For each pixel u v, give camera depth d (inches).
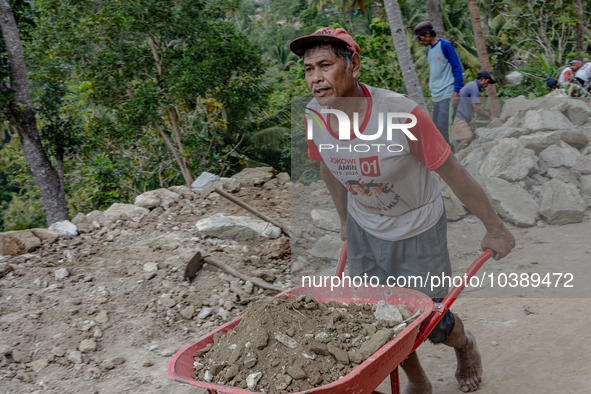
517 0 610.9
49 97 386.0
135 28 430.3
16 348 143.6
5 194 938.7
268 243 204.8
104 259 193.6
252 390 66.4
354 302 89.9
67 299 165.6
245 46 462.9
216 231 208.7
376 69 429.4
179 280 177.8
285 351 70.3
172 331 152.9
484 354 110.8
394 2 281.0
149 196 244.1
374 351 69.6
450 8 864.3
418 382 98.0
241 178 279.9
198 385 64.1
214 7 461.1
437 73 235.1
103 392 125.9
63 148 385.7
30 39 393.4
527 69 427.8
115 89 448.5
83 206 452.4
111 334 150.2
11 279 178.5
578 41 493.4
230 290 172.2
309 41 81.9
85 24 425.1
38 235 207.2
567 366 102.8
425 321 83.0
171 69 436.1
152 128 486.0
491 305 128.1
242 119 523.8
